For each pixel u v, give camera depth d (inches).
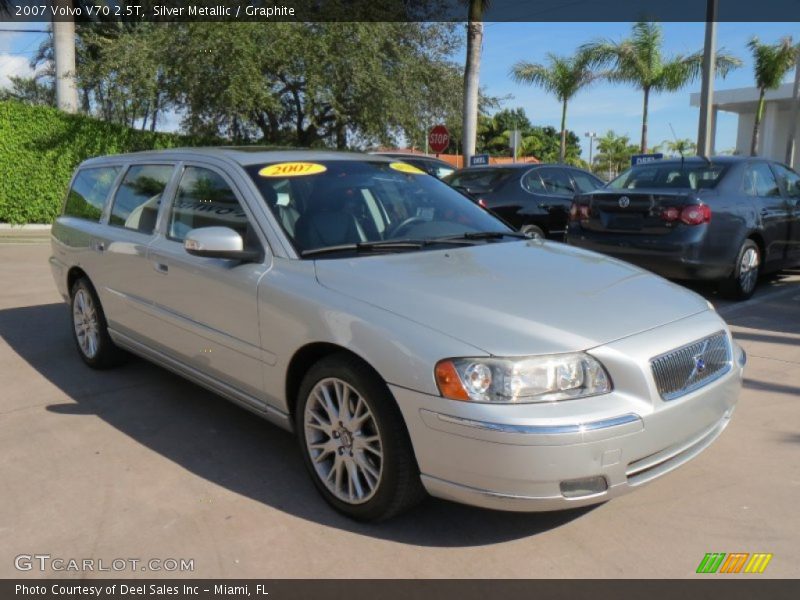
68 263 221.9
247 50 609.3
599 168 2139.5
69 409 186.1
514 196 389.7
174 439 166.9
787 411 179.8
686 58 951.0
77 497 139.0
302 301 133.2
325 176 168.7
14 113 598.2
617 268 151.3
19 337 258.7
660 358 117.6
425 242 157.8
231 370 154.3
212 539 124.3
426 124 722.8
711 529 126.6
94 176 224.2
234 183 161.0
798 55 889.5
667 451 119.0
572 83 1007.0
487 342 112.0
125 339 196.4
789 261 339.9
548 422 106.7
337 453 130.7
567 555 119.1
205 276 157.0
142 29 660.1
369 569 115.5
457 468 111.5
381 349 118.1
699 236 278.5
